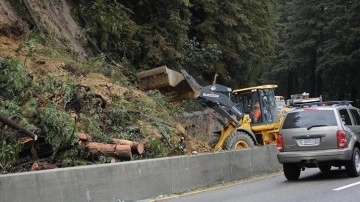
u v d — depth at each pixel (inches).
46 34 689.6
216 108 704.4
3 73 504.7
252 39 1147.9
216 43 1037.8
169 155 577.9
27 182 333.1
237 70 1142.3
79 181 370.0
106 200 387.9
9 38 613.0
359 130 546.6
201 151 638.5
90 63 685.9
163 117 660.1
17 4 679.7
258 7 1149.1
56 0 778.8
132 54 864.3
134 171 422.6
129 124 575.5
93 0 840.3
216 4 1005.8
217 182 533.3
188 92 714.2
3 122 428.1
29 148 456.4
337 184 476.1
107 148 483.5
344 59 2015.3
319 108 522.3
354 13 2003.0
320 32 2223.2
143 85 740.7
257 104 784.3
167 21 911.0
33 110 467.8
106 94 607.2
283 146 526.9
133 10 911.0
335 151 499.5
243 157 600.1
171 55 887.7
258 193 445.1
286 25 2375.7
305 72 2464.3
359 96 2252.7
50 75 562.9
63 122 459.5
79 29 794.8
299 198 401.4
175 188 465.4
